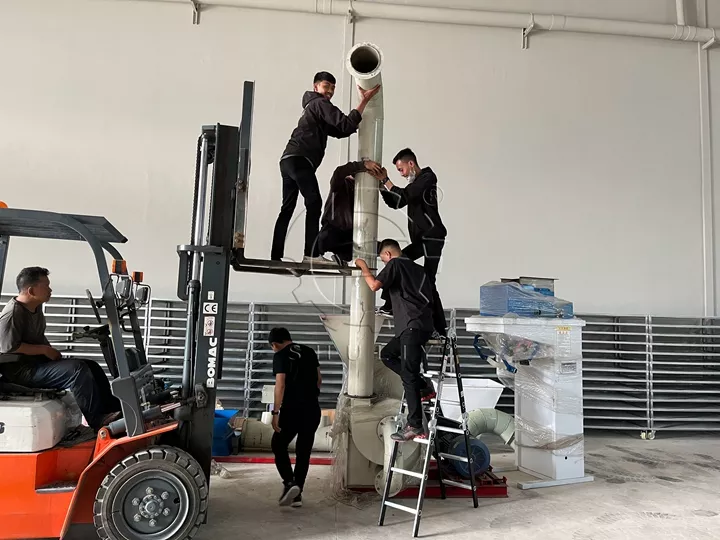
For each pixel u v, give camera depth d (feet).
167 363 20.43
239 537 10.71
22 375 10.27
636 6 24.32
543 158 23.03
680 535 11.27
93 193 21.20
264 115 22.06
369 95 12.04
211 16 22.20
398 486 12.35
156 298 20.77
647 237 23.35
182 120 21.79
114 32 21.80
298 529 11.18
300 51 22.38
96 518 9.35
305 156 12.08
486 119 22.89
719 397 22.48
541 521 11.96
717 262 23.66
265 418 14.85
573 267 22.81
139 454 9.59
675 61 24.30
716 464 17.37
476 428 16.89
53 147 21.16
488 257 22.45
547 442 15.34
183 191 21.56
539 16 23.06
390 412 13.14
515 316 15.53
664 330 22.94
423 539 10.77
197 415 10.69
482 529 11.41
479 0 23.25
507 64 23.21
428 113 22.66
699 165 24.00
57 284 20.68
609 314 22.38
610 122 23.58
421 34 22.91
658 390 21.62
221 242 11.23
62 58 21.49
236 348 20.86
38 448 9.52
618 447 19.77
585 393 21.99
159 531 9.47
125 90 21.66
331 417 17.48
